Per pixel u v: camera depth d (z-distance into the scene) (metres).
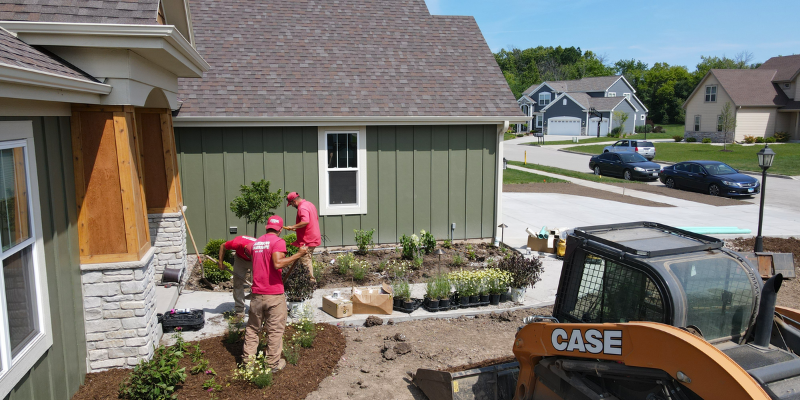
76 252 5.93
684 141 50.22
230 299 8.75
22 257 4.71
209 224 11.54
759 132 45.72
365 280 9.85
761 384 3.24
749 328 4.02
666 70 92.62
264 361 5.86
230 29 12.98
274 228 6.08
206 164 11.39
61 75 4.91
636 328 3.68
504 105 12.57
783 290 9.92
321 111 11.49
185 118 10.78
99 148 6.05
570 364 4.20
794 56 47.69
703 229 14.54
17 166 4.67
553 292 9.44
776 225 15.74
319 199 11.93
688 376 3.32
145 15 6.28
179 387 5.63
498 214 12.91
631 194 22.44
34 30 5.81
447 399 5.18
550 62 111.62
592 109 63.03
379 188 12.23
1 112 4.39
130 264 6.12
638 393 3.96
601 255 4.36
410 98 12.25
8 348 4.27
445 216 12.69
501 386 5.26
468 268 10.69
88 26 5.86
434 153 12.41
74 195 5.96
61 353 5.39
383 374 6.22
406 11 14.70
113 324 6.18
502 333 7.56
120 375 6.08
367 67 12.81
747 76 46.69
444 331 7.61
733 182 21.73
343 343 7.00
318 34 13.39
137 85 6.57
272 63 12.35
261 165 11.60
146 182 9.30
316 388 5.85
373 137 12.03
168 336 7.18
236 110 11.13
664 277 3.78
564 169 32.88
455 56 13.67
